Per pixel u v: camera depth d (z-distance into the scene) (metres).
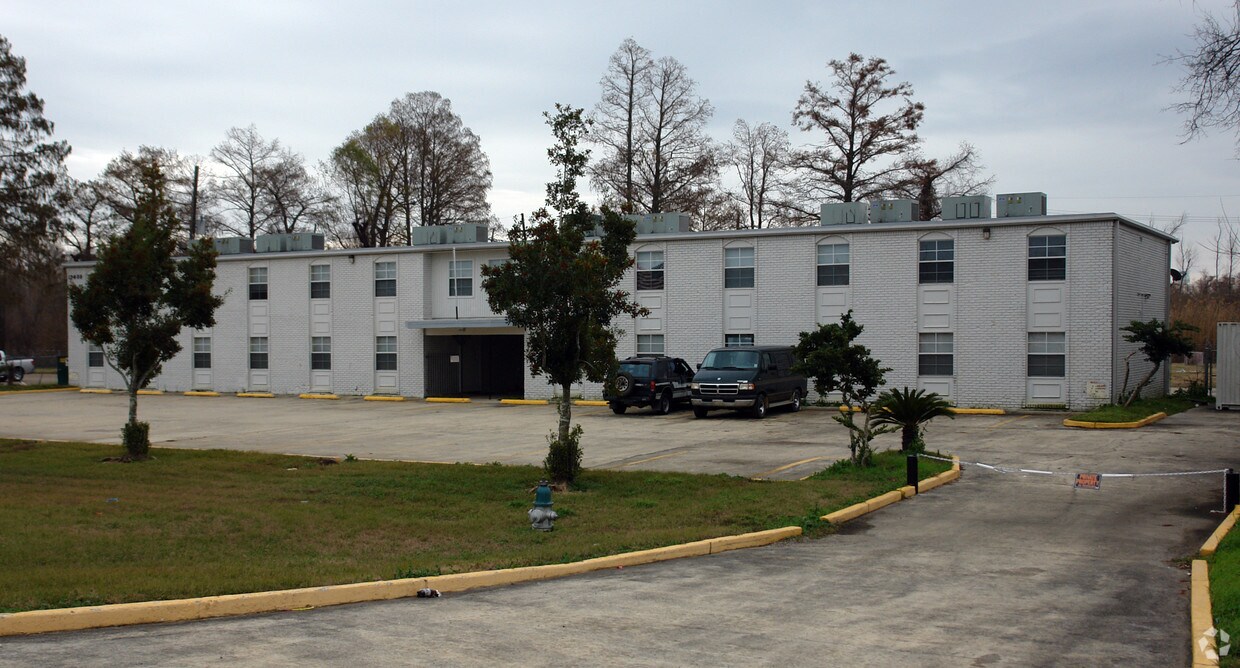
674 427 26.91
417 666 6.59
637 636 7.51
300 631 7.56
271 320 44.06
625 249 17.20
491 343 45.56
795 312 33.78
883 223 32.47
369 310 41.78
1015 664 6.80
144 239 20.86
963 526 13.02
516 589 9.39
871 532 12.69
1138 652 7.11
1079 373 29.64
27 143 56.44
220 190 59.88
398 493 15.64
